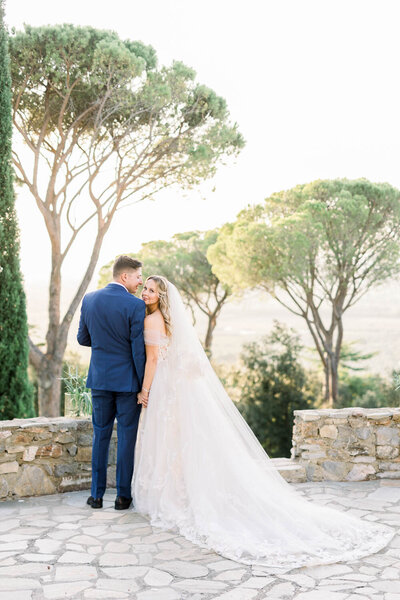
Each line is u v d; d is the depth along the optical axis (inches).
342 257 755.4
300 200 774.5
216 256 820.6
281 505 139.9
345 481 190.9
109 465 181.2
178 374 151.8
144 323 155.7
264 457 154.1
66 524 143.1
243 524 134.3
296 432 197.0
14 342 349.7
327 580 111.7
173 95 543.8
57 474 172.2
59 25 494.9
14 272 350.0
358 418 193.6
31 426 167.9
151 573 114.1
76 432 175.3
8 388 349.7
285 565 118.0
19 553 123.4
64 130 535.5
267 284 757.3
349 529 136.3
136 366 154.3
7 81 352.2
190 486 143.0
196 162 564.1
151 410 152.4
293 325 1337.4
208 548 127.3
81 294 564.1
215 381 156.7
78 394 215.6
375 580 111.6
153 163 565.9
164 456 148.3
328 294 800.9
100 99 514.9
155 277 159.6
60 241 546.0
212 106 559.8
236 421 155.3
